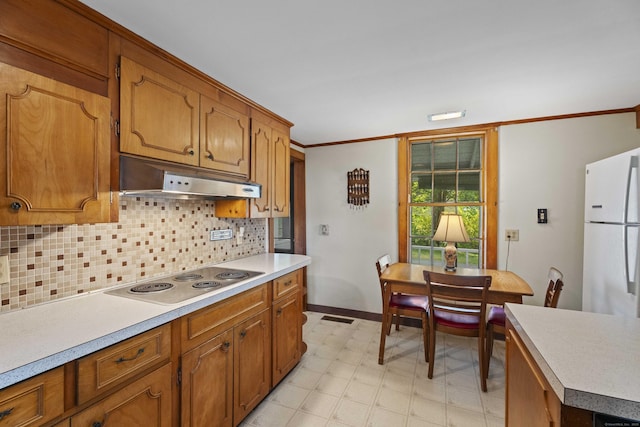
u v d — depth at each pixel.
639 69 1.78
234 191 1.86
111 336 1.04
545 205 2.73
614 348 0.91
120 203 1.65
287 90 2.09
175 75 1.63
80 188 1.16
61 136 1.10
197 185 1.54
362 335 3.03
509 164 2.84
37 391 0.87
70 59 1.16
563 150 2.67
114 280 1.61
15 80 0.97
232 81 1.94
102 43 1.28
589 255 2.37
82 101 1.17
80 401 0.97
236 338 1.68
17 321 1.13
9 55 1.00
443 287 2.16
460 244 3.13
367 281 3.48
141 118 1.43
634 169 1.86
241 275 1.93
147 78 1.47
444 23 1.35
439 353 2.63
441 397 2.02
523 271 2.81
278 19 1.32
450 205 3.16
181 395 1.34
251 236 2.77
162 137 1.54
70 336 1.01
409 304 2.51
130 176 1.34
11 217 0.97
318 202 3.72
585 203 2.46
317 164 3.72
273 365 2.04
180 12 1.26
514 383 1.16
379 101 2.30
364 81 1.95
